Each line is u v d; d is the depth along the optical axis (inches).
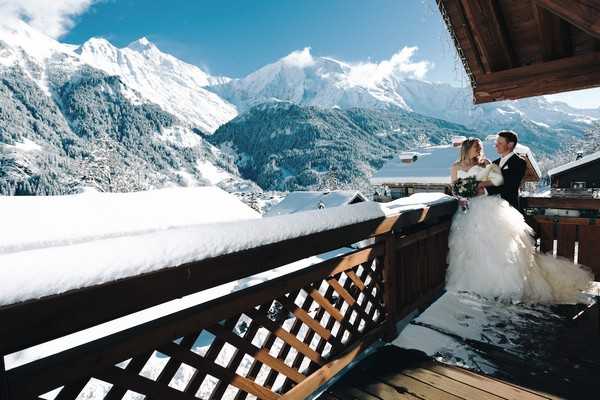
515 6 130.1
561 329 103.9
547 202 143.4
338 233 72.4
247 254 51.7
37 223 300.4
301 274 67.9
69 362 36.2
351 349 84.2
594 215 133.6
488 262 122.6
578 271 126.0
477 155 130.1
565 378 80.4
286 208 1364.4
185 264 42.2
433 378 81.2
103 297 35.1
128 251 37.9
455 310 118.3
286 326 279.3
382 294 98.7
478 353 92.0
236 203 514.0
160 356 241.3
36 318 30.6
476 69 147.4
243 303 56.1
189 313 48.3
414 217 105.2
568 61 129.8
